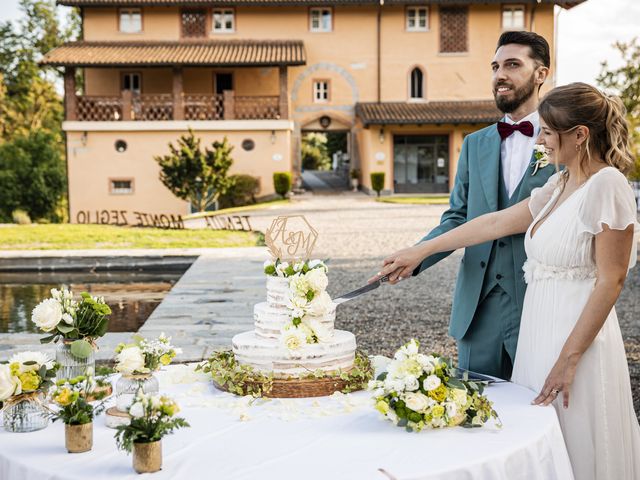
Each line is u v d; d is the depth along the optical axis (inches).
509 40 129.0
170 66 1063.0
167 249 552.1
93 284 437.4
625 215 103.2
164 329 276.8
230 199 1042.1
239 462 81.1
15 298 390.3
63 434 92.9
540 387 111.9
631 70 1008.2
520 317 126.5
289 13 1164.5
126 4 1124.5
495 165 131.2
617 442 106.7
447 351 254.5
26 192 1412.4
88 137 1068.5
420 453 83.6
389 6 1167.0
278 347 103.7
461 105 1166.3
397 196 1121.4
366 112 1131.3
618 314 321.4
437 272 443.5
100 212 1074.7
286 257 108.6
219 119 1077.1
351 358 107.5
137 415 79.2
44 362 97.6
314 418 96.0
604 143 108.3
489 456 82.7
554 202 113.6
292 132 1182.9
